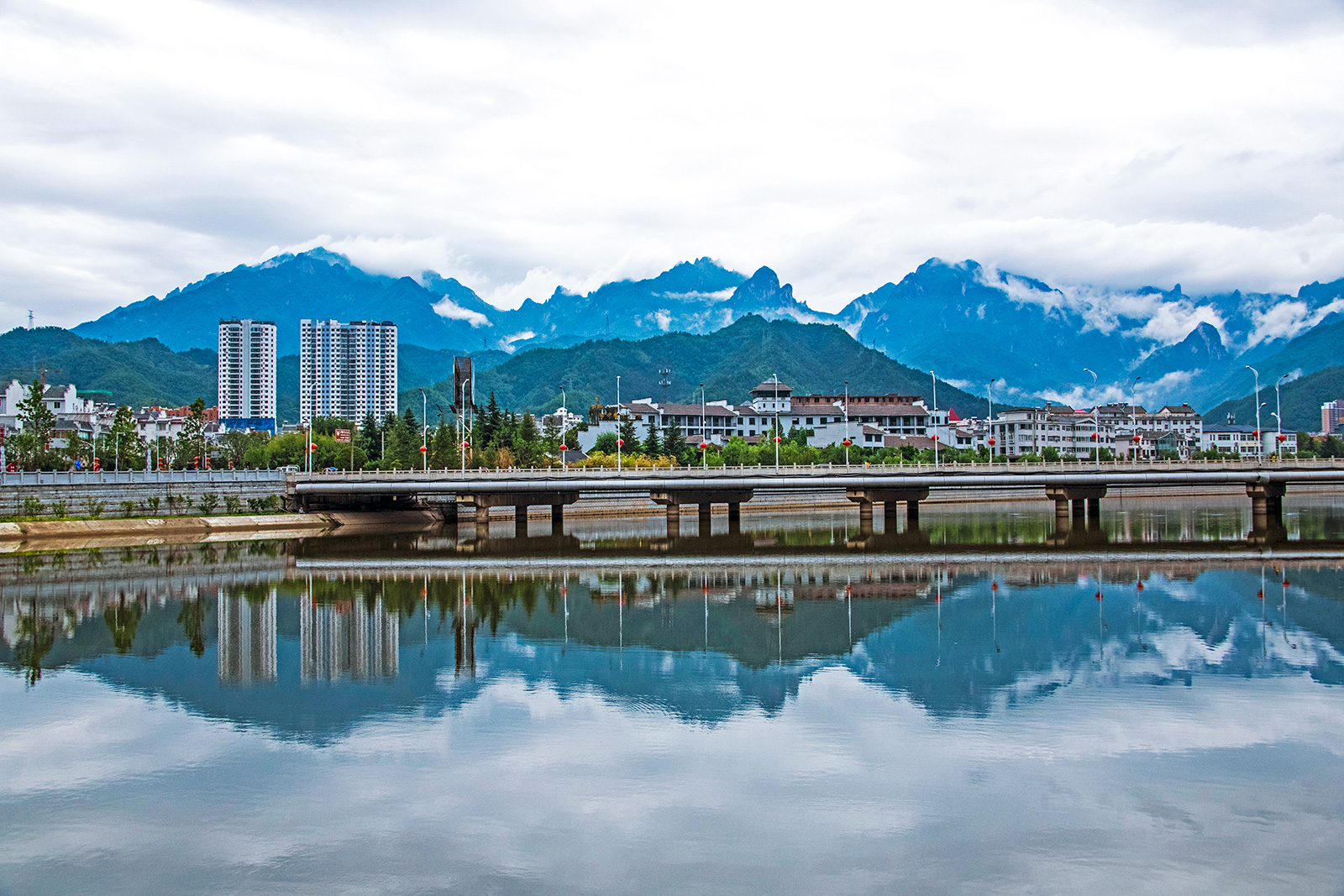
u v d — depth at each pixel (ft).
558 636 198.49
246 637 199.52
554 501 444.14
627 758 123.85
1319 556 316.81
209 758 125.59
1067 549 343.67
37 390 539.29
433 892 91.45
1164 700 147.64
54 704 150.71
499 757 124.88
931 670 166.91
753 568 302.45
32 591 261.24
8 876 94.79
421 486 430.61
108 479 416.67
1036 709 143.33
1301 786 112.98
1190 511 560.20
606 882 92.94
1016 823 104.27
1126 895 89.86
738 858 97.04
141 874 94.99
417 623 213.05
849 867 95.20
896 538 393.50
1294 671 164.25
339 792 114.01
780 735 132.57
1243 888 90.74
